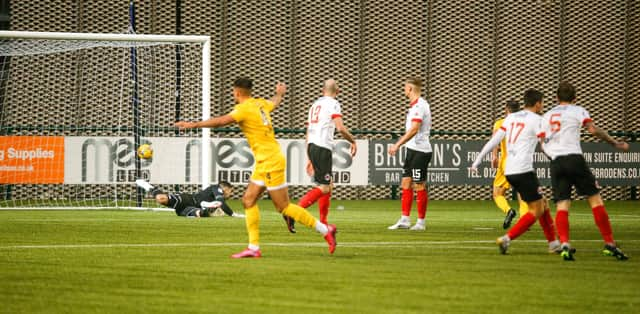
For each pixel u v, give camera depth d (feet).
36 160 175.94
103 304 56.70
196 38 152.56
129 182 182.50
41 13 203.21
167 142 188.34
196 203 142.72
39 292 61.41
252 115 81.00
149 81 202.18
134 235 106.42
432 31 217.36
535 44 220.64
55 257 82.23
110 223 126.11
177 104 205.26
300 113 213.05
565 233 83.97
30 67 202.90
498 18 219.61
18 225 121.29
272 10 211.41
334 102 110.11
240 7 210.59
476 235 112.06
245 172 194.29
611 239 85.05
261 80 211.41
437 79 217.77
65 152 177.88
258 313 53.93
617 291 63.72
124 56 205.98
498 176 126.11
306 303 57.52
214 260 80.53
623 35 224.53
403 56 216.54
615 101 224.33
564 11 221.46
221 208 140.87
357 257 84.33
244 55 210.59
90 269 73.56
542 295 61.52
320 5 212.84
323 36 213.46
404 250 91.61
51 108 204.23
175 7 207.62
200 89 208.54
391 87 216.33
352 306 56.49
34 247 91.40
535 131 85.61
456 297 60.34
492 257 85.40
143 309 55.01
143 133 196.13
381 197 219.61
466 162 204.23
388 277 69.82
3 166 173.47
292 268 74.95
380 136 213.46
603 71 223.71
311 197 110.83
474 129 219.20
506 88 220.02
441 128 217.77
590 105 223.51
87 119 206.49
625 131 224.74
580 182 85.30
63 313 53.52
